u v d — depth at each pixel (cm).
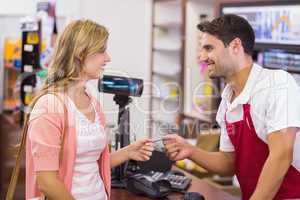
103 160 198
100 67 186
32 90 393
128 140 233
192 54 479
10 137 427
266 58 328
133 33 518
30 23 405
